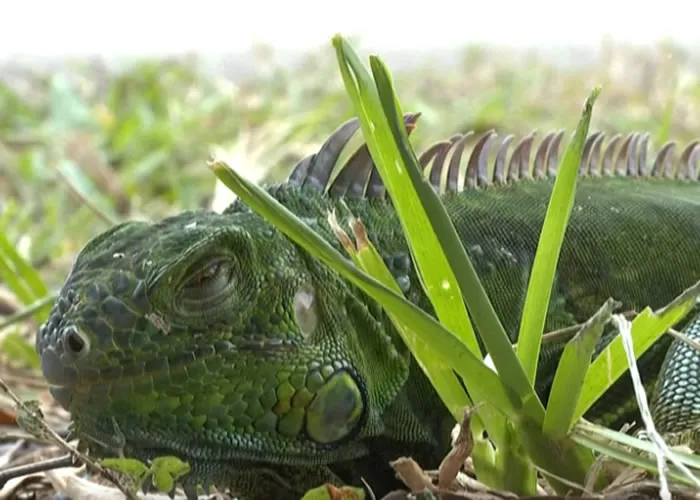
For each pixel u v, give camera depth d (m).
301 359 0.56
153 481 0.54
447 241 0.52
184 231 0.55
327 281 0.57
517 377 0.53
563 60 1.88
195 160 1.37
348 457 0.57
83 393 0.54
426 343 0.53
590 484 0.54
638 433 0.57
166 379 0.54
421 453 0.59
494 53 1.93
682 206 0.67
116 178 1.31
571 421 0.54
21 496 0.63
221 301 0.55
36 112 1.62
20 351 0.77
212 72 1.77
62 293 0.55
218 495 0.60
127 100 1.67
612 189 0.67
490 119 1.42
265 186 0.60
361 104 0.53
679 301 0.53
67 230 1.12
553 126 1.39
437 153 0.64
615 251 0.64
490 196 0.64
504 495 0.55
